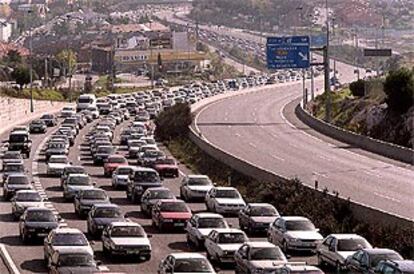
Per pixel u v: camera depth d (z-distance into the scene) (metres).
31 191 93.12
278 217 76.50
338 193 90.12
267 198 94.06
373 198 93.44
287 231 70.56
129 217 91.88
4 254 72.56
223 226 74.88
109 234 70.25
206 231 73.88
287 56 173.62
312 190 90.25
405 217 73.19
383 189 100.88
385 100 164.50
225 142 157.75
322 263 62.69
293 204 87.06
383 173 116.06
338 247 61.28
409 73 149.75
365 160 131.25
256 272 57.09
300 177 111.38
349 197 89.38
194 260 56.41
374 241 69.81
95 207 80.31
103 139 152.50
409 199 92.62
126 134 167.25
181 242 78.06
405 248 65.00
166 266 56.84
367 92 190.62
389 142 147.75
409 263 51.94
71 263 59.25
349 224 77.19
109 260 68.94
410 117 145.88
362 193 97.38
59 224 78.06
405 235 66.38
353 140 155.38
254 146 151.62
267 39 174.25
